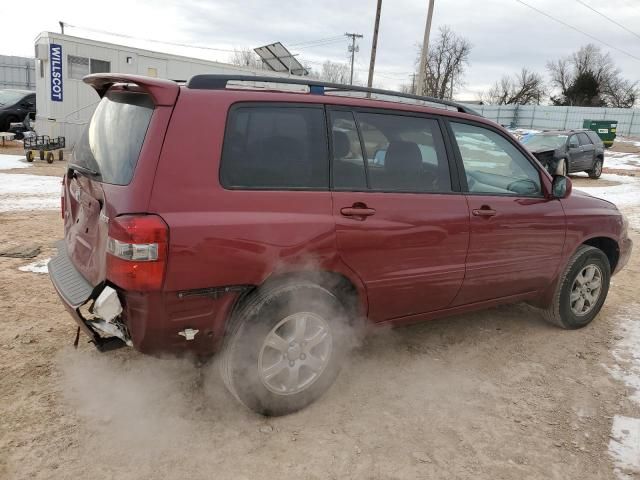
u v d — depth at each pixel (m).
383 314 3.40
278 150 2.90
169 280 2.53
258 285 2.81
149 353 2.72
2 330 3.99
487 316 4.79
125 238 2.45
